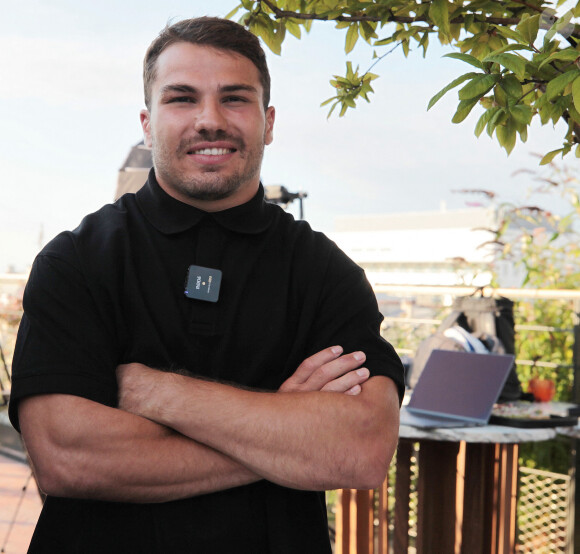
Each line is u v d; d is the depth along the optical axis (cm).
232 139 144
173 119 144
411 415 268
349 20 164
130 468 135
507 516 272
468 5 153
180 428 138
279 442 138
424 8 156
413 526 385
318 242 158
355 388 146
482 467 266
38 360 136
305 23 182
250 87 147
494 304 312
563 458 423
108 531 138
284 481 139
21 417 138
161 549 137
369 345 152
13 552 300
